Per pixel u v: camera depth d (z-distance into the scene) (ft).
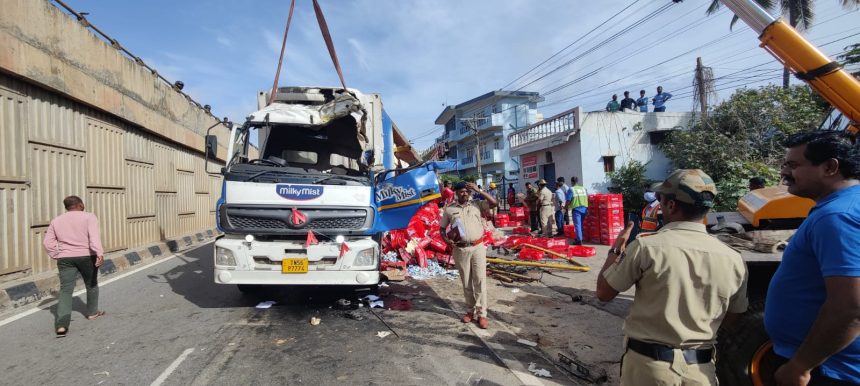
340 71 22.22
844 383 5.89
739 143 44.01
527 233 41.52
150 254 34.86
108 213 30.96
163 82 41.09
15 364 13.03
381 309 18.78
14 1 21.59
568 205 38.78
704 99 52.49
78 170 27.50
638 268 6.53
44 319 17.66
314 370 12.54
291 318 17.56
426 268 26.40
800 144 6.59
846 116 10.58
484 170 146.30
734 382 9.03
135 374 12.28
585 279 23.77
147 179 37.68
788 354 6.43
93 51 28.89
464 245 16.33
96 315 17.81
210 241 48.73
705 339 6.18
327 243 17.60
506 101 137.69
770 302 6.81
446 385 11.60
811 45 10.94
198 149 50.67
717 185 38.96
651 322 6.38
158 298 21.06
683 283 6.19
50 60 24.11
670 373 6.11
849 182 6.18
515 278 23.84
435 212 29.40
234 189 17.70
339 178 18.72
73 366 12.85
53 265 24.73
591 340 14.74
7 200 21.66
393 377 12.08
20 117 22.68
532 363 12.92
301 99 23.98
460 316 17.62
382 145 23.94
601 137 56.75
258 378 12.01
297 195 17.81
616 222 35.91
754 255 10.51
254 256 17.40
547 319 17.08
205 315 18.03
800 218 12.06
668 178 6.91
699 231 6.56
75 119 27.40
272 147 22.27
